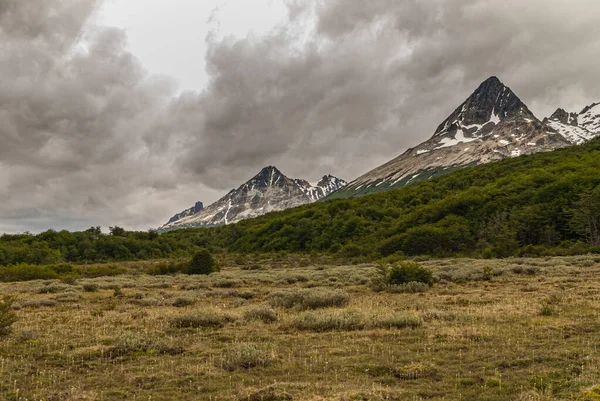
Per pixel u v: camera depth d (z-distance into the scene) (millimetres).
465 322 13805
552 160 117875
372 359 10039
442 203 85938
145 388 8398
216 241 141375
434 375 8727
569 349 10156
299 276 35688
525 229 63469
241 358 9805
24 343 12234
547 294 19719
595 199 58875
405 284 24719
